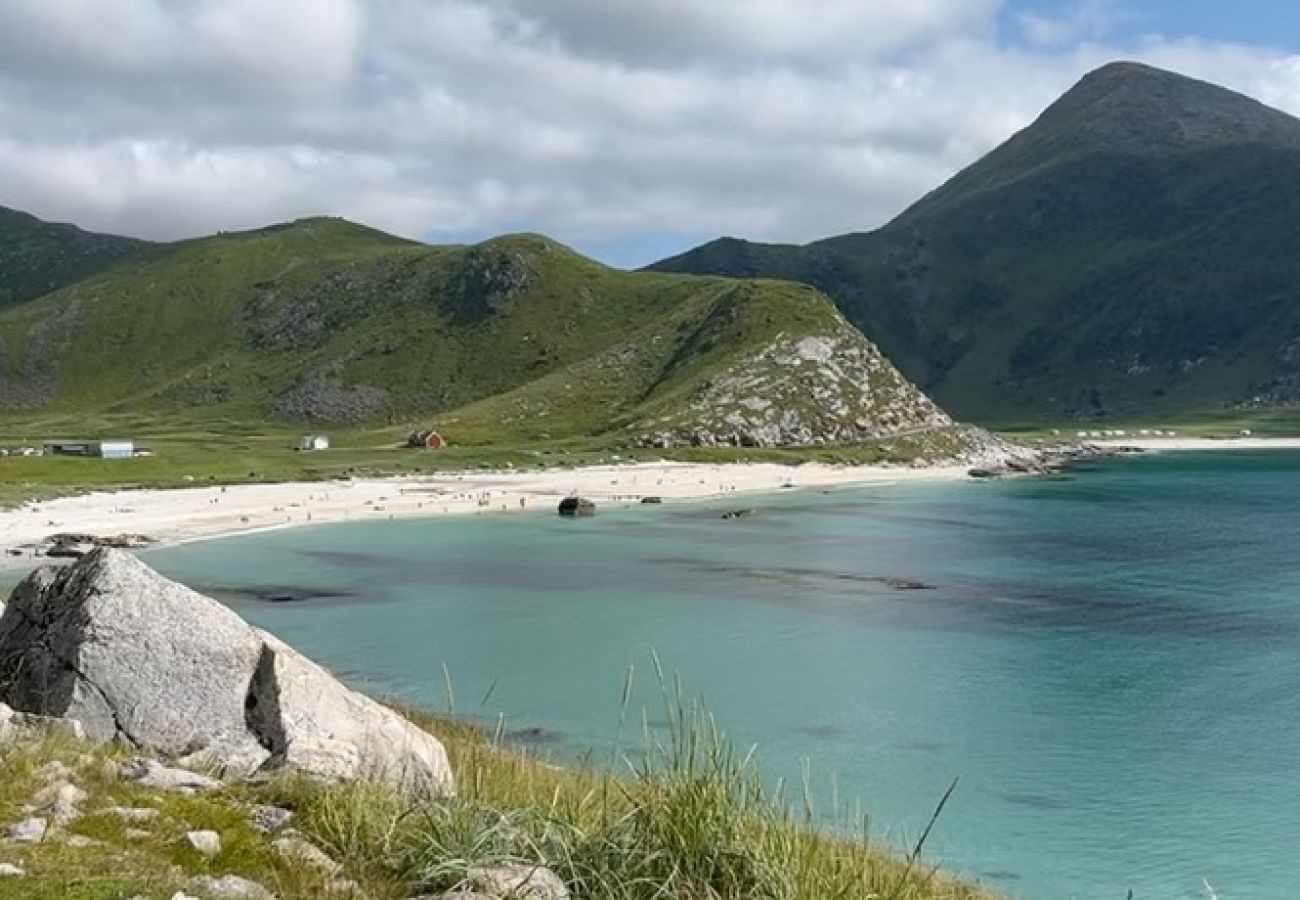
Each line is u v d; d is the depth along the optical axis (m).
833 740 34.25
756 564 73.50
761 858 9.23
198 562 73.12
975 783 30.34
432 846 8.71
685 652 46.56
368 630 51.00
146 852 7.86
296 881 7.79
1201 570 70.31
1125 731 35.47
